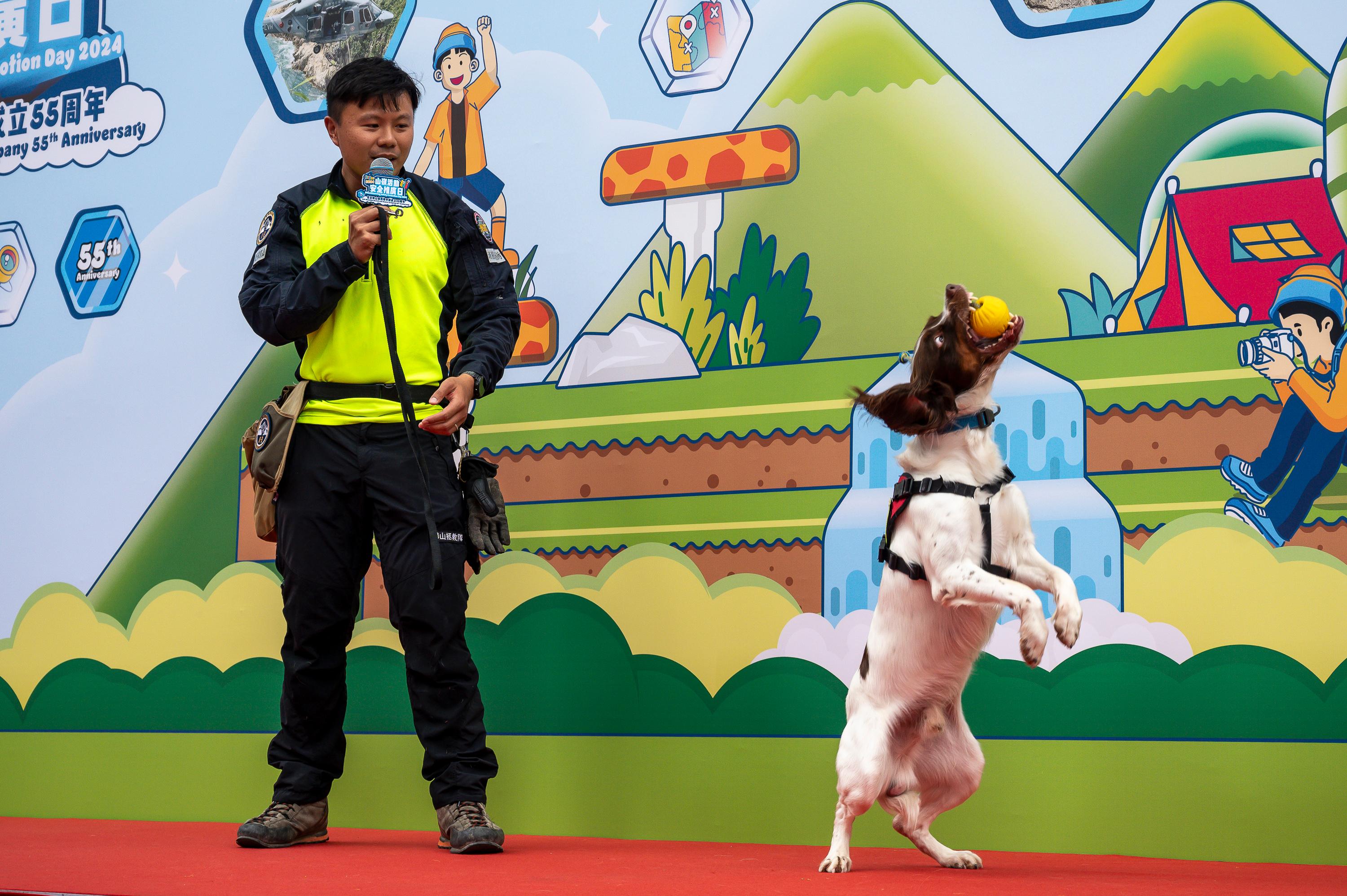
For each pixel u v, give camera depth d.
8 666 3.76
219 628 3.54
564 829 3.14
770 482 3.08
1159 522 2.76
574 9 3.40
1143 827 2.69
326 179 2.98
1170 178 2.83
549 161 3.38
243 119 3.72
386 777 3.29
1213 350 2.76
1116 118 2.88
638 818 3.08
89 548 3.73
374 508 2.78
